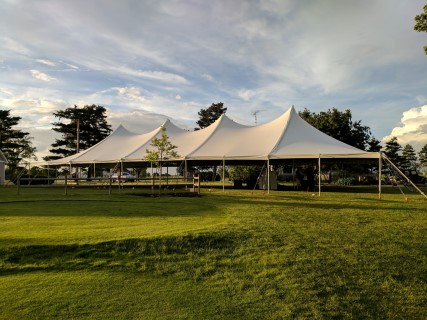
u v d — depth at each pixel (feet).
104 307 11.59
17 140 132.05
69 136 147.84
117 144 72.74
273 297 12.73
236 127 65.31
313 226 22.26
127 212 28.60
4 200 38.19
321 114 112.78
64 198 40.88
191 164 68.74
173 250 17.40
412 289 13.91
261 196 44.01
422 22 32.32
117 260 16.10
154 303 12.01
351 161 60.29
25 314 10.99
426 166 184.65
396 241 18.99
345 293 13.38
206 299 12.44
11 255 15.97
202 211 29.50
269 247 17.70
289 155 47.50
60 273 14.64
